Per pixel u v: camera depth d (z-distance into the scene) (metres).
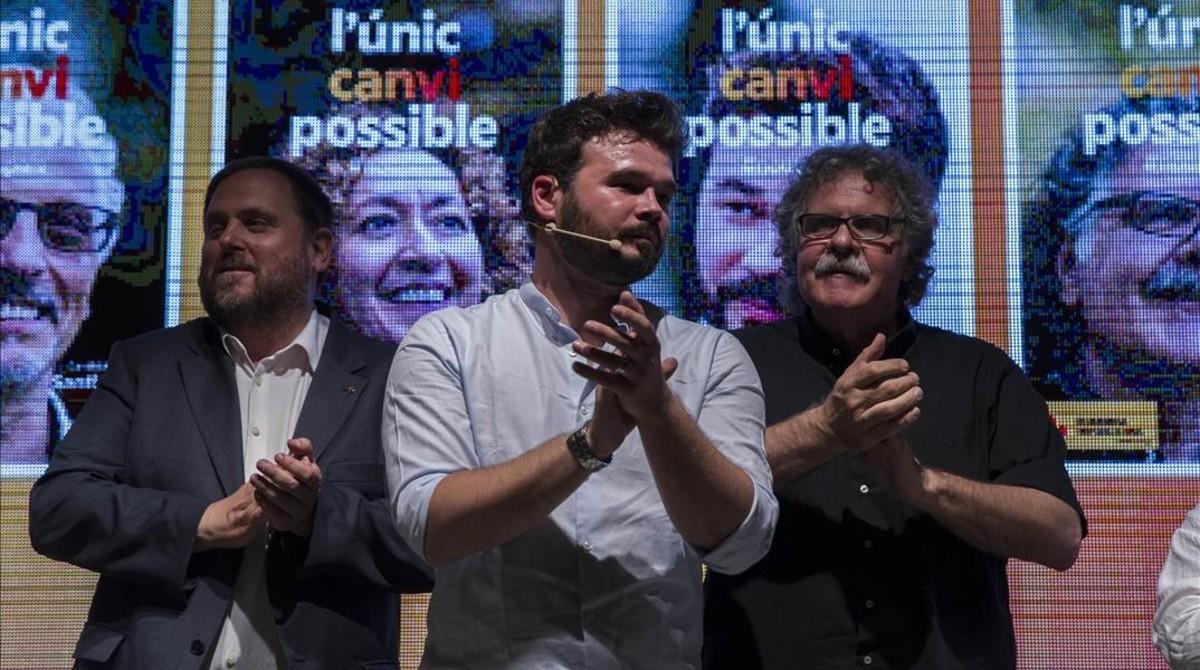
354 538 4.68
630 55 6.85
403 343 4.30
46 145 6.87
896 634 4.72
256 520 4.61
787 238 5.37
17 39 6.95
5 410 6.70
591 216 4.16
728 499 3.88
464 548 3.88
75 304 6.77
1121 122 6.73
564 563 4.04
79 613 6.61
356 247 6.77
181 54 6.91
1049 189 6.71
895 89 6.79
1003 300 6.65
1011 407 5.07
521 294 4.34
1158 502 6.49
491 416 4.16
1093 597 6.45
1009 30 6.79
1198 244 6.64
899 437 4.59
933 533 4.82
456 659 4.05
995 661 4.77
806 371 5.14
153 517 4.63
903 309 5.27
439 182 6.81
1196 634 4.32
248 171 5.31
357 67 6.88
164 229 6.82
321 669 4.64
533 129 4.43
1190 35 6.76
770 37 6.83
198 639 4.61
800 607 4.75
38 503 4.80
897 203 5.10
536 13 6.88
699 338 4.39
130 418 5.03
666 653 4.04
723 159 6.77
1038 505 4.75
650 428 3.75
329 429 4.93
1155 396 6.56
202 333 5.21
